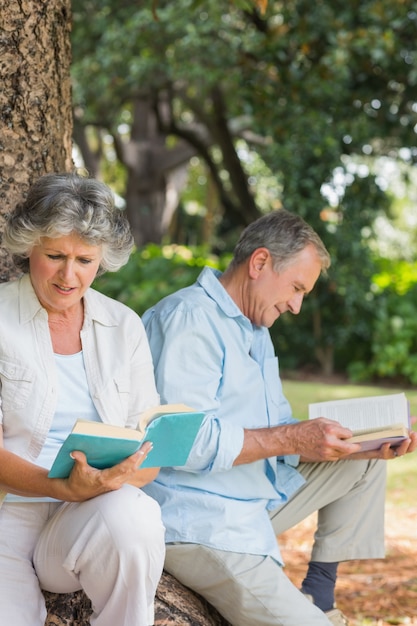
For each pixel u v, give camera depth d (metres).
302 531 6.52
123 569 2.59
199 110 15.29
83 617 3.10
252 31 11.23
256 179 21.75
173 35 12.38
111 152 28.41
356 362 14.95
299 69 10.52
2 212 3.46
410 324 14.56
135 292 14.44
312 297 14.42
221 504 3.24
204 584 3.23
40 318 2.83
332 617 3.69
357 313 14.54
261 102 10.94
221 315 3.40
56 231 2.64
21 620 2.77
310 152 12.35
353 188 13.22
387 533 6.36
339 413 3.55
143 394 2.98
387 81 11.28
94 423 2.47
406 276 15.37
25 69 3.49
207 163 18.06
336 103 11.67
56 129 3.63
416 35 10.59
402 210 27.00
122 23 13.36
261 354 3.54
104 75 13.91
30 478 2.61
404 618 4.67
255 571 3.17
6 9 3.44
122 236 2.82
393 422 3.50
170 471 3.29
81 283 2.76
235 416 3.39
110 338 2.95
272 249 3.41
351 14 10.17
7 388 2.76
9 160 3.47
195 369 3.27
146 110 20.86
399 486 7.79
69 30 3.73
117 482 2.55
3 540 2.78
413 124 11.91
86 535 2.61
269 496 3.41
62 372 2.86
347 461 3.71
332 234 13.28
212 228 26.50
